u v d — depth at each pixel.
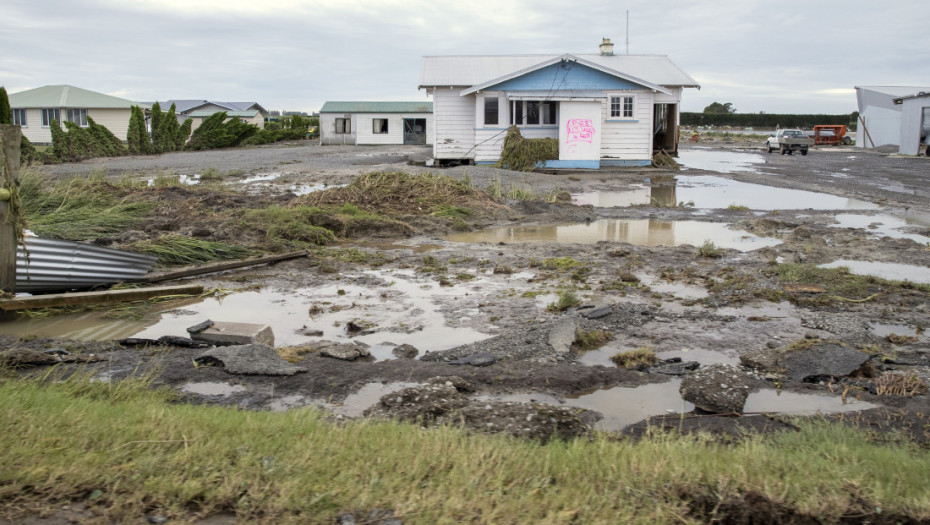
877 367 6.16
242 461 3.54
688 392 5.27
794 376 5.89
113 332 7.36
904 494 3.43
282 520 3.09
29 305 7.79
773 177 25.53
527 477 3.53
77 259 8.68
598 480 3.52
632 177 25.62
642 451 3.87
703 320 7.59
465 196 16.77
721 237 13.20
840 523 3.28
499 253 11.60
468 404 4.85
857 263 10.59
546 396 5.51
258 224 12.62
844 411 5.14
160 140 43.59
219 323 7.00
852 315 7.74
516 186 20.08
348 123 52.19
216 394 5.44
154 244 10.71
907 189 21.30
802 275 9.35
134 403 4.72
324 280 9.77
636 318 7.58
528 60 34.34
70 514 3.09
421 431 4.11
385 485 3.38
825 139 56.19
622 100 29.11
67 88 50.62
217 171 25.34
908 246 11.75
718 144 55.84
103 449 3.65
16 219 7.87
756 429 4.69
